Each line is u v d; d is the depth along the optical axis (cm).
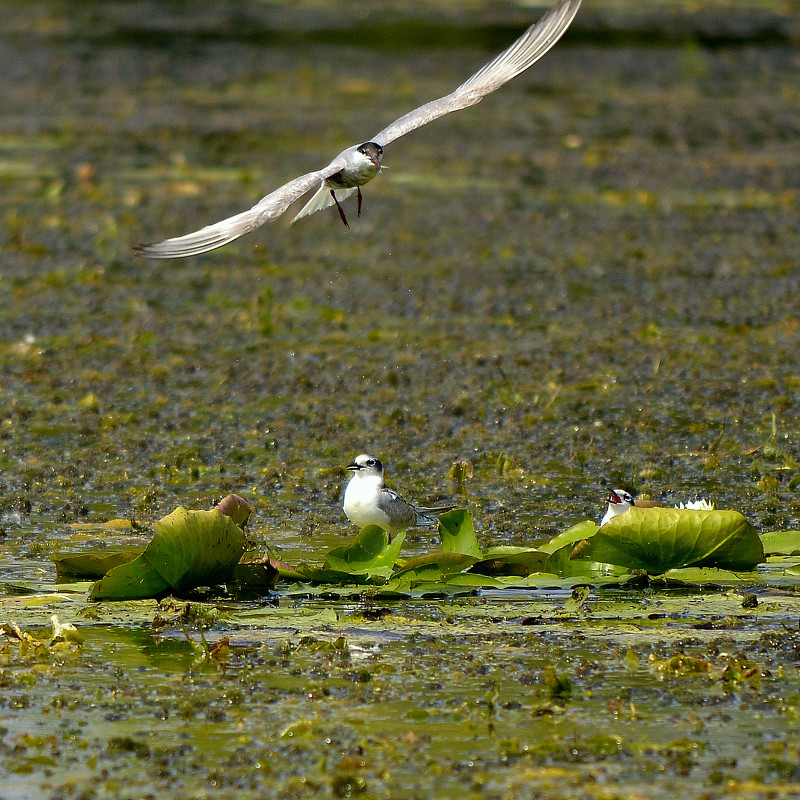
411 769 695
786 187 2758
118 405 1560
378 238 2433
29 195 2656
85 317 1952
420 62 4009
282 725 751
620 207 2620
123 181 2742
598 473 1324
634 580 1016
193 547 971
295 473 1324
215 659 852
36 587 996
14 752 715
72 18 4972
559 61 4262
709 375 1664
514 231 2452
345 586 1005
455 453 1395
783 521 1166
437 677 820
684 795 664
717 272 2167
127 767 698
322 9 5241
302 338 1855
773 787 671
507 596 984
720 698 786
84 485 1287
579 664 840
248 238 2492
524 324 1909
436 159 3066
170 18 5016
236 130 3195
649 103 3650
